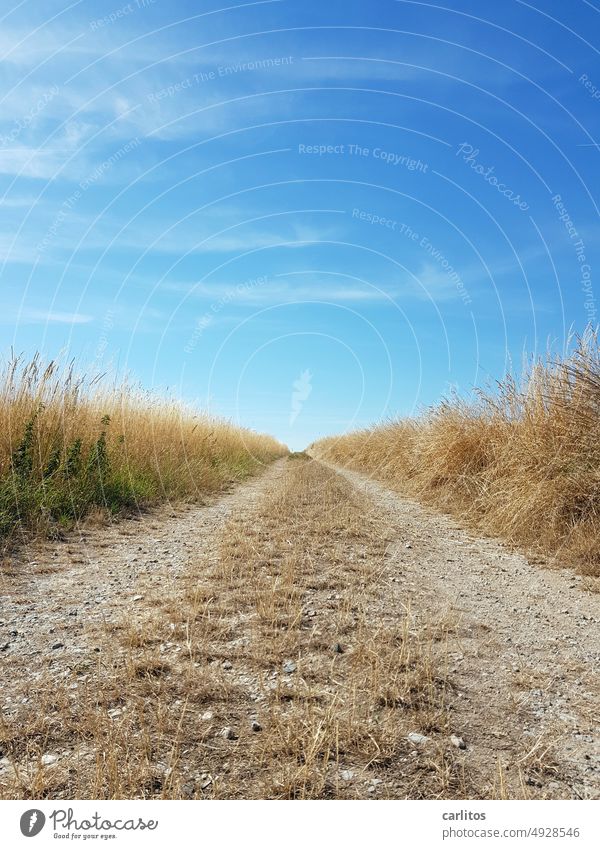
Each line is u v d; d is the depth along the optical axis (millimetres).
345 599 4375
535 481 7066
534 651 3725
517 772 2414
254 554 5836
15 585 4906
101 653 3441
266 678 3117
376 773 2367
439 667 3334
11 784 2234
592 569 5684
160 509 9133
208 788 2254
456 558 6281
